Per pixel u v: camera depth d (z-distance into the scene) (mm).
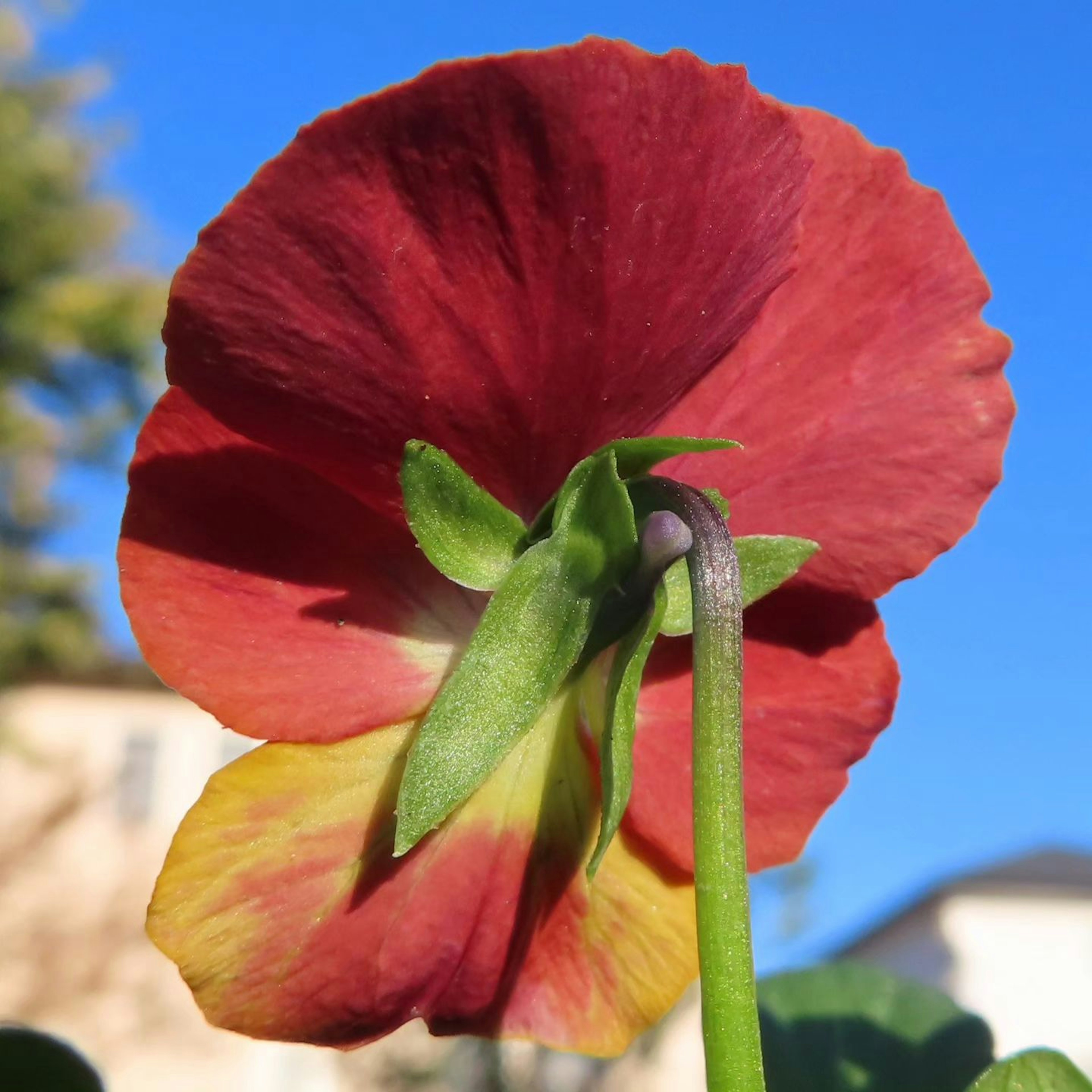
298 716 88
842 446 97
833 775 103
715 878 74
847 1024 127
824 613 101
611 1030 95
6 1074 97
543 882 93
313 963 86
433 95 74
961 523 98
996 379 99
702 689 78
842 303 96
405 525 91
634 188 79
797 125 83
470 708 82
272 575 90
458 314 81
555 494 90
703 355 91
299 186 76
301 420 84
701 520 82
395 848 81
